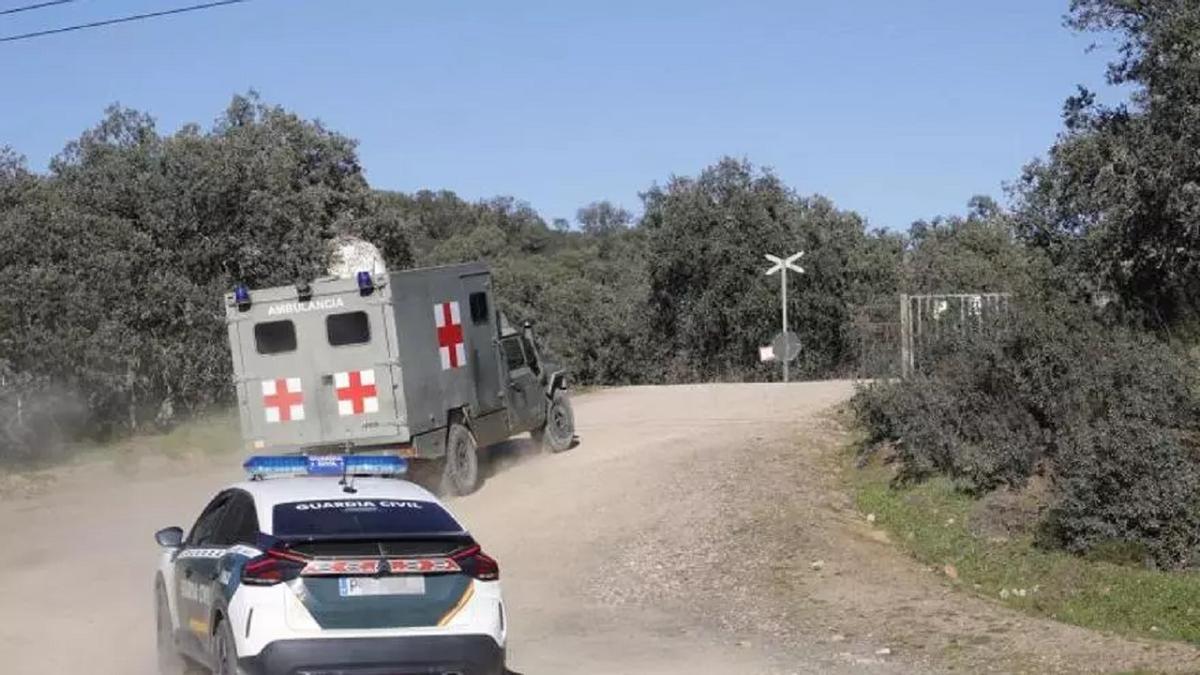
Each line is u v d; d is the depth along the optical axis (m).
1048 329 15.44
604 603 13.00
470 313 19.20
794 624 11.69
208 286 28.61
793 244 45.81
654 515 16.14
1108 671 9.48
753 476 17.45
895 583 12.99
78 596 13.98
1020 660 9.98
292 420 17.70
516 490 18.44
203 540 9.68
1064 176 16.53
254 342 17.84
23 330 24.50
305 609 7.96
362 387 17.50
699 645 11.07
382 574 8.11
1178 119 14.71
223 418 27.70
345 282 17.50
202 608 9.02
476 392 19.05
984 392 16.02
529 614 12.56
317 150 46.44
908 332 17.72
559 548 15.23
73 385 25.19
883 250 47.03
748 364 45.66
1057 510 13.58
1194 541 12.90
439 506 9.02
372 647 7.98
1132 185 15.12
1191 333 16.17
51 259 26.27
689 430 21.72
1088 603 12.08
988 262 22.23
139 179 28.89
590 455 20.39
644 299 49.75
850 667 10.05
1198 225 14.60
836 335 45.31
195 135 32.09
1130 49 15.48
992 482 15.34
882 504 15.80
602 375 51.06
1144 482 12.98
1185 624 11.20
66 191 28.81
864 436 18.66
